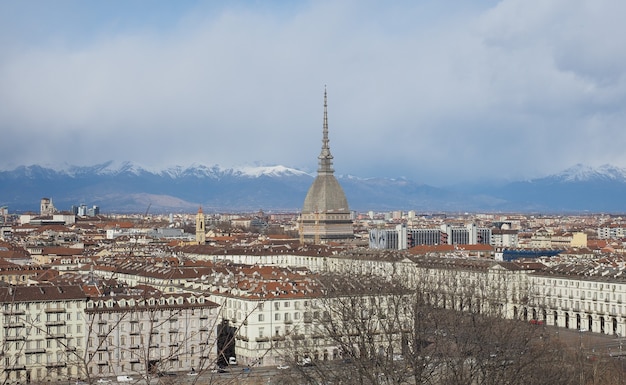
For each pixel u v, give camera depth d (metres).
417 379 187.25
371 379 184.38
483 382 199.38
